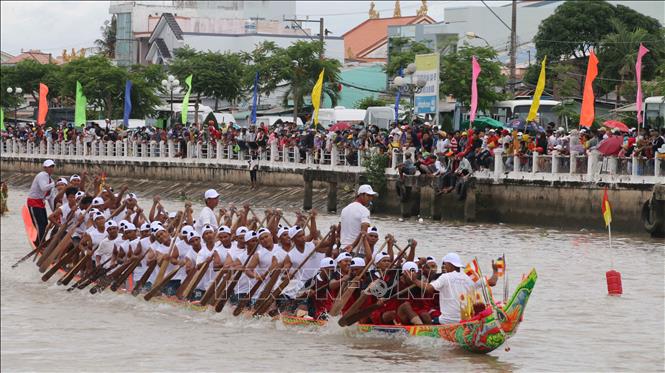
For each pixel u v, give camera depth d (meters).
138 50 147.88
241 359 26.45
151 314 32.75
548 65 91.69
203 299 31.50
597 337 28.28
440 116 84.06
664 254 42.94
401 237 49.94
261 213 65.69
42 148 102.31
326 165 67.62
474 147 57.81
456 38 102.38
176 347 28.03
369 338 27.88
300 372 25.05
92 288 36.44
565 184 52.88
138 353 27.47
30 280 39.94
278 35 130.12
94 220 37.41
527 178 54.88
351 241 29.52
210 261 31.64
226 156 80.12
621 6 93.50
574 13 92.69
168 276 33.25
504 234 50.94
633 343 27.56
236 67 107.88
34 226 43.84
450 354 26.45
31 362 26.77
